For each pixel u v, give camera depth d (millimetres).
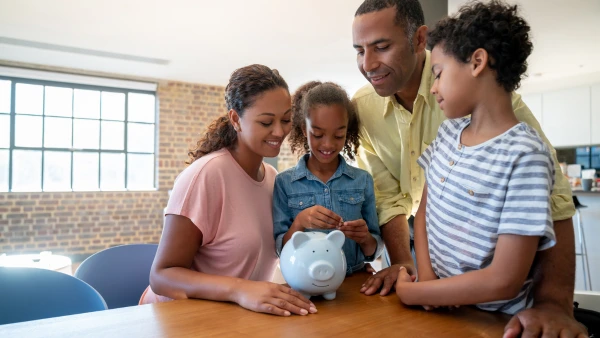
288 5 3494
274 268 1198
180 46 4559
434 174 782
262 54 4855
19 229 5191
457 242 721
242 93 1010
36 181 5445
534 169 625
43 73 5324
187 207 1021
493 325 691
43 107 5480
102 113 5848
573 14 3605
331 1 3418
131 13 3662
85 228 5555
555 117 6340
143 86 5977
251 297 761
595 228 3955
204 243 1072
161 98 6137
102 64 5289
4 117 5270
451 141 767
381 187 1308
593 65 5047
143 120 6137
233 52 4785
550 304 687
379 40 986
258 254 1108
